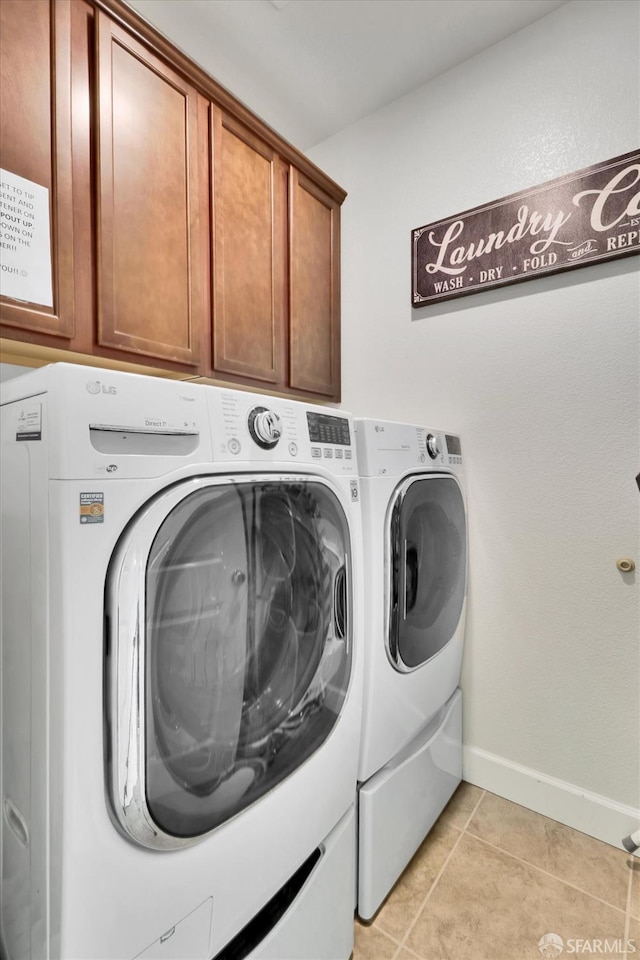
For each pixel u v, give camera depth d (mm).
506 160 1746
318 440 1078
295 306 1921
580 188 1585
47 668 654
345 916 1153
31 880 711
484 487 1833
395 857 1349
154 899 719
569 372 1645
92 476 647
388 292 2080
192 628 775
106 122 1233
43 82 1116
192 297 1485
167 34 1685
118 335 1277
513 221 1722
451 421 1915
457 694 1805
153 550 702
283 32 1682
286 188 1890
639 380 1519
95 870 651
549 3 1602
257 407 921
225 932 832
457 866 1464
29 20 1090
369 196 2127
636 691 1547
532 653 1739
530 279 1698
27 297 1097
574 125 1604
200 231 1522
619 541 1570
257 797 888
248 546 888
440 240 1903
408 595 1379
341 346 2238
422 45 1755
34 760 696
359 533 1190
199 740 783
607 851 1531
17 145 1071
